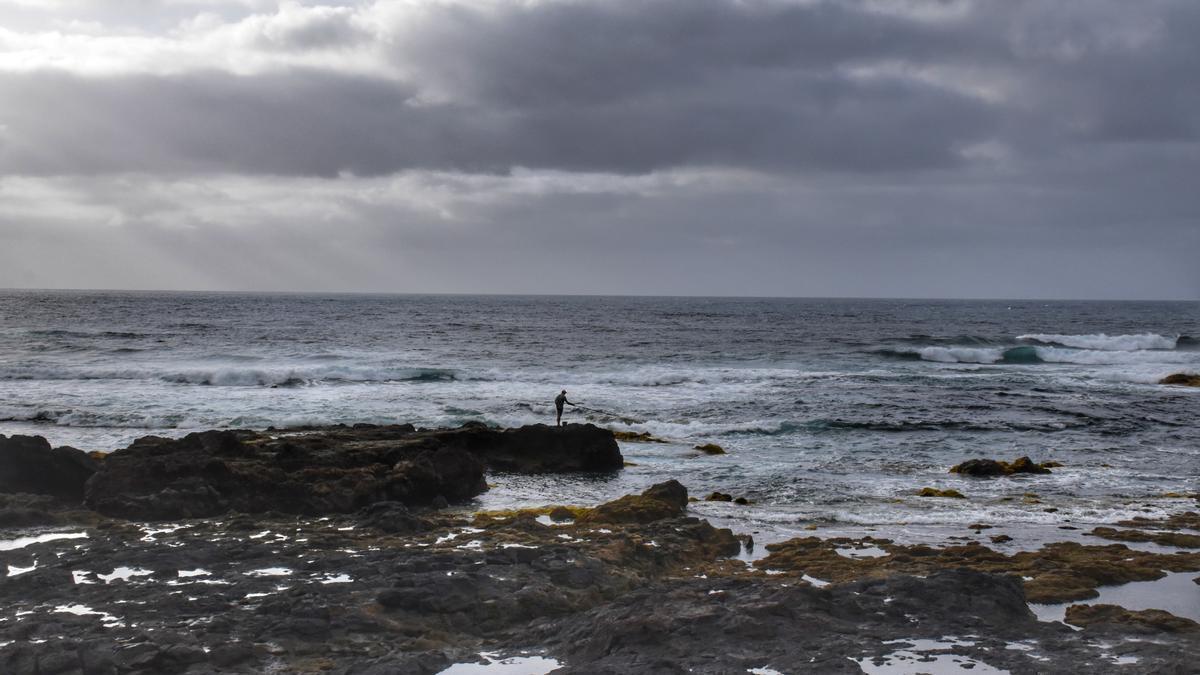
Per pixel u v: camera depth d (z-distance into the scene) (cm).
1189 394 4312
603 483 2309
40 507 1744
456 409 3450
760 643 953
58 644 933
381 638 1016
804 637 971
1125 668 887
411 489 2017
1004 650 946
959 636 988
